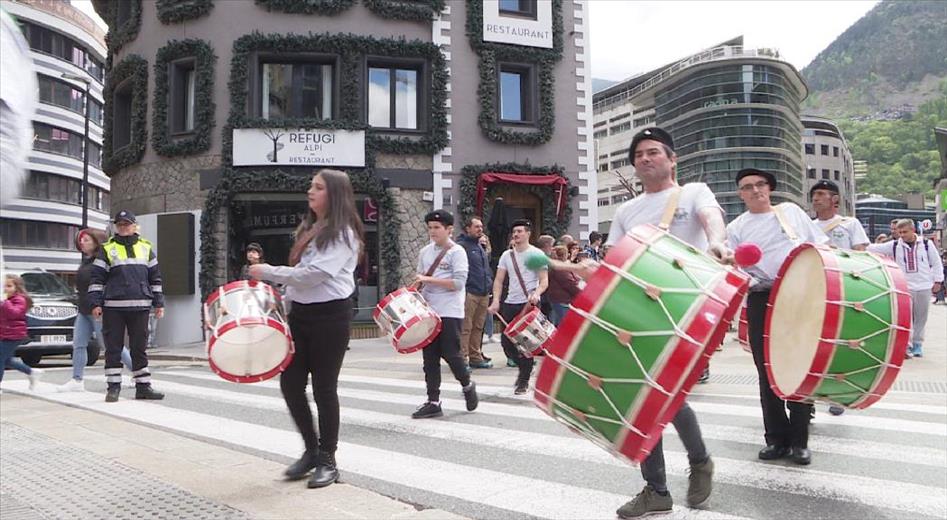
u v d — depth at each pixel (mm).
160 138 18234
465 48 19422
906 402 7555
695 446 3928
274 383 10047
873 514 3906
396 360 13000
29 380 10156
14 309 9086
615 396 2881
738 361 11281
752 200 5383
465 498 4238
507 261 9359
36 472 4719
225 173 17547
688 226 3791
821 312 3895
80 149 56406
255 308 4305
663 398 2814
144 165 18703
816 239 5371
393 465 5070
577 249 12484
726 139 86812
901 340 3908
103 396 8727
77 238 9320
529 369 8531
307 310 4523
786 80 90000
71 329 13398
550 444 5750
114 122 20359
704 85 88125
